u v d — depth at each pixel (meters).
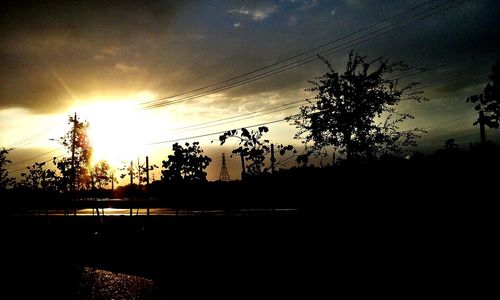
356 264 11.22
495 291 8.14
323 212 16.22
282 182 20.88
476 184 16.69
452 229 12.71
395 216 14.59
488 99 10.03
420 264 10.44
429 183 17.22
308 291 9.75
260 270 12.14
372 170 14.70
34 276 14.61
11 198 46.31
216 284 11.36
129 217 27.06
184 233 18.72
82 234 24.02
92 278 13.72
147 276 13.28
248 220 18.20
